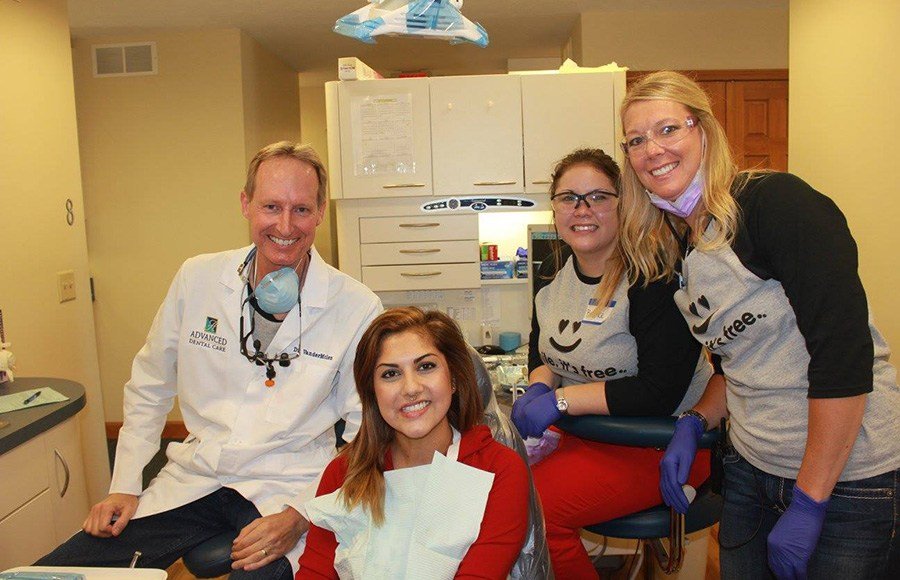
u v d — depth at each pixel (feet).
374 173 9.84
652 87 4.44
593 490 5.23
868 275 8.86
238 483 5.34
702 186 4.41
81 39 14.67
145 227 14.93
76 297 10.16
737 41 14.10
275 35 15.12
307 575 4.31
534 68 18.53
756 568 4.87
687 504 4.69
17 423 5.78
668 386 5.07
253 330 5.51
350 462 4.40
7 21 8.78
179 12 13.23
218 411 5.51
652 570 7.69
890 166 8.35
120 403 15.28
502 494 4.09
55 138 9.75
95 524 5.17
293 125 18.81
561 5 13.53
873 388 4.05
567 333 5.86
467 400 4.37
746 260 4.16
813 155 9.90
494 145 9.79
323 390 5.52
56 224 9.73
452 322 4.44
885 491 4.07
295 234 5.27
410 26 5.40
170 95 14.65
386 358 4.19
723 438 5.03
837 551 4.16
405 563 4.04
